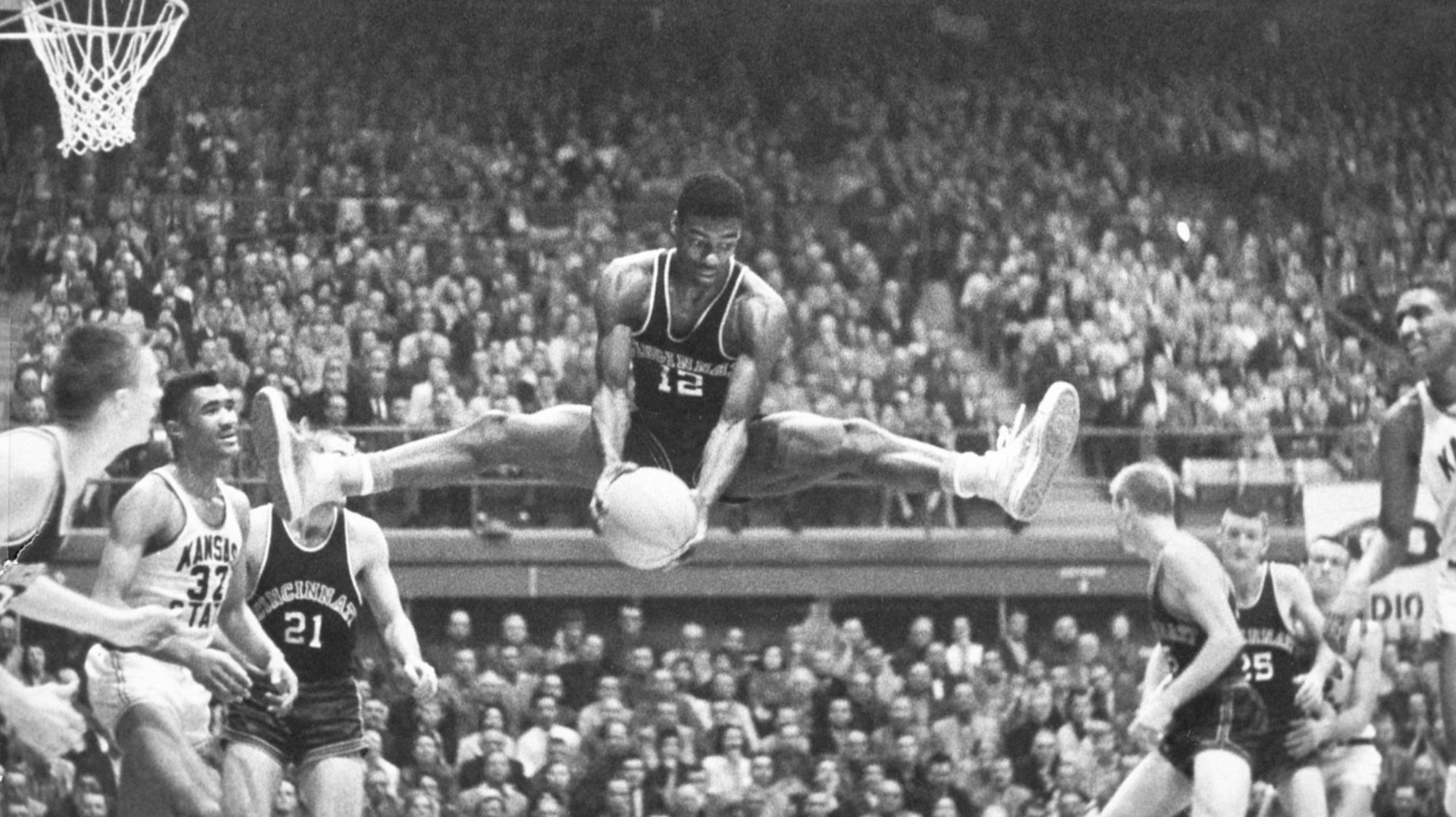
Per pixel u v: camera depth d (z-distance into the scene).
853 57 23.38
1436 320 5.45
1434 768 12.34
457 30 22.36
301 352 15.87
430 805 10.70
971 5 23.78
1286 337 18.02
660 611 16.05
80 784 11.03
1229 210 21.34
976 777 11.90
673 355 5.62
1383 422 5.77
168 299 16.45
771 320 5.59
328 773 6.46
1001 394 17.16
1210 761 6.52
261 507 6.54
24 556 4.62
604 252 18.38
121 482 14.20
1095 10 23.86
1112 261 19.09
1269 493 15.83
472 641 15.75
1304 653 7.30
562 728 11.71
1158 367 16.84
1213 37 23.97
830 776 11.37
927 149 21.72
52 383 4.51
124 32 13.01
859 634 13.66
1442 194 22.03
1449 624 5.67
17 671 12.37
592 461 5.78
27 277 17.17
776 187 20.69
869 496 16.05
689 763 11.36
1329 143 22.25
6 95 19.03
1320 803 6.99
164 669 5.96
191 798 5.73
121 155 19.23
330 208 17.95
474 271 17.56
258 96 20.64
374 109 20.98
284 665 6.06
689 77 22.62
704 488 5.39
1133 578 16.09
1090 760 12.22
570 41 22.66
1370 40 23.86
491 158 20.53
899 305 18.19
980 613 16.45
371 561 6.67
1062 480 16.38
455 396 15.27
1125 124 22.39
